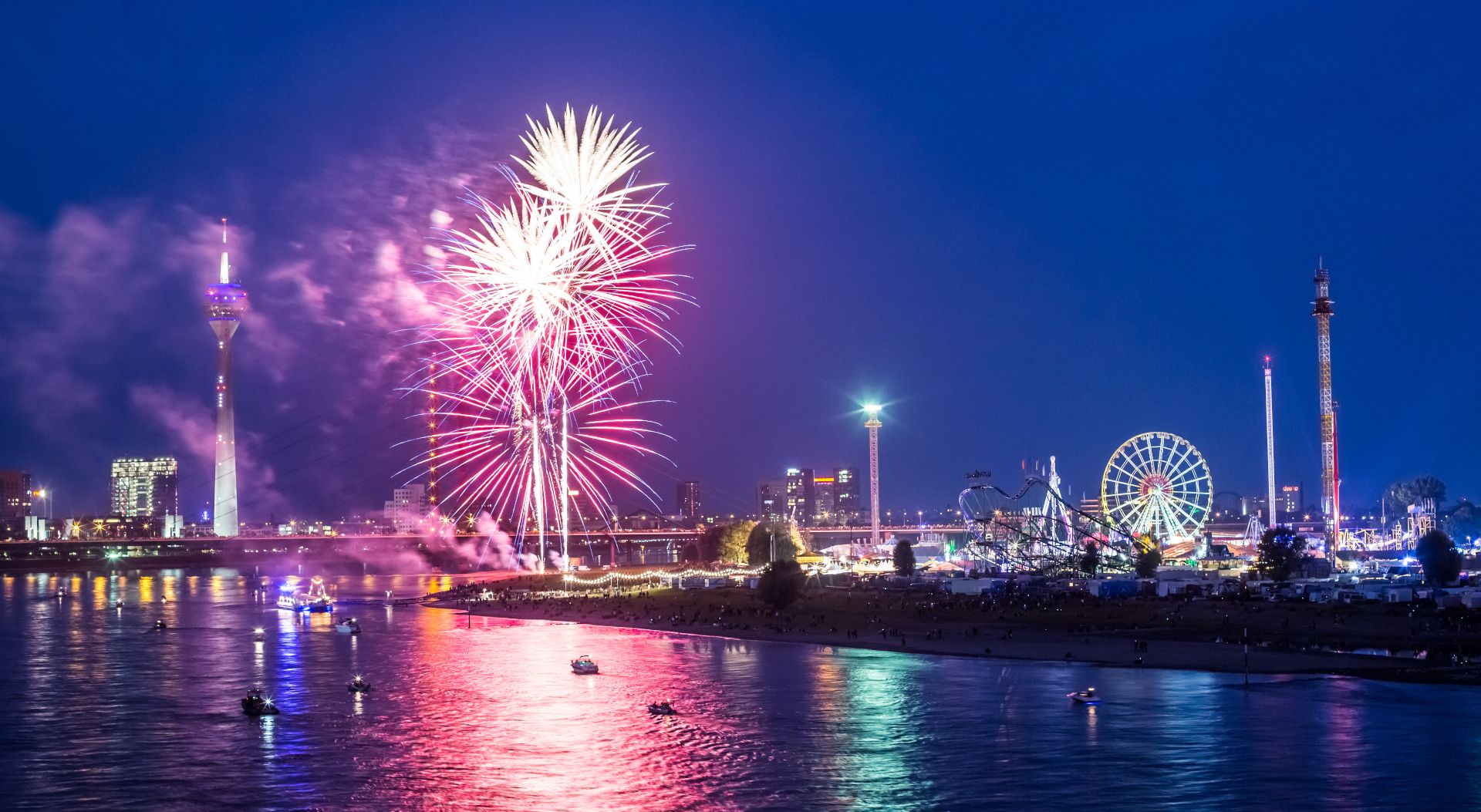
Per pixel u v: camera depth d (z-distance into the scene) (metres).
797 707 142.75
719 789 105.69
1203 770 108.38
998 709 139.00
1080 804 98.81
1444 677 155.25
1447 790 100.75
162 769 114.75
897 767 112.25
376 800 103.44
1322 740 119.06
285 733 131.25
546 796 104.25
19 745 125.56
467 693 156.50
